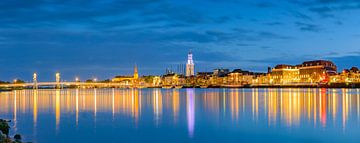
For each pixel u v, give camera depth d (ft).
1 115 294.46
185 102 471.62
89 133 199.62
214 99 552.00
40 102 480.64
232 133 198.90
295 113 302.86
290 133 197.57
